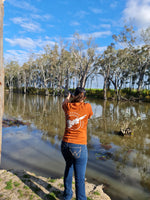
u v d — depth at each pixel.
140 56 34.66
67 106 2.06
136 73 44.91
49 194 2.48
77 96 2.08
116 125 10.46
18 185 2.73
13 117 12.66
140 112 16.80
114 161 5.05
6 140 7.12
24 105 21.69
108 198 2.72
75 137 1.93
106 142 7.02
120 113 15.85
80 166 1.98
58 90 51.12
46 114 14.56
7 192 2.50
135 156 5.50
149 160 5.18
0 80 2.23
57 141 7.09
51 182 2.95
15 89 81.06
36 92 61.41
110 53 36.16
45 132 8.60
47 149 6.08
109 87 49.41
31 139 7.32
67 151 1.96
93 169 4.47
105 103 28.14
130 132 8.26
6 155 5.40
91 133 8.49
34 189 2.62
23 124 10.32
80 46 36.91
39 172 4.22
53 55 49.50
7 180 2.92
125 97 37.22
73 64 46.09
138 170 4.46
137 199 3.13
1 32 2.14
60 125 10.28
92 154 5.62
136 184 3.71
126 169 4.50
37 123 10.73
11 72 73.19
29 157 5.26
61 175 4.07
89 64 36.50
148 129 9.48
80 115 1.96
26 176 3.13
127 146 6.52
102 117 13.43
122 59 36.53
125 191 3.41
